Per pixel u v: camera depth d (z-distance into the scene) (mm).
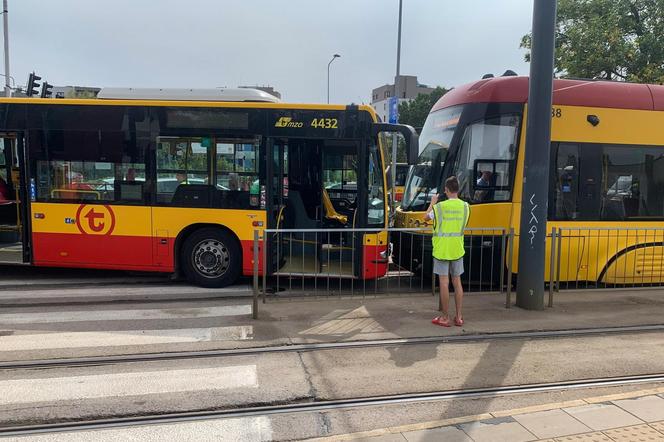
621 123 8406
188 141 8117
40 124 8242
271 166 8094
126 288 8242
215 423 3910
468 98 8305
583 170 8297
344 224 8852
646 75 18141
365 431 3775
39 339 5719
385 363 5098
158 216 8180
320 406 4195
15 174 8570
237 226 8117
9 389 4430
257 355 5305
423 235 8070
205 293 7914
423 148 9344
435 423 3855
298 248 8008
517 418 3902
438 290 8219
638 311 7070
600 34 18766
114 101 8172
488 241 8047
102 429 3805
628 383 4664
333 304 7344
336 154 8781
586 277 8383
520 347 5590
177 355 5250
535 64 6891
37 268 9828
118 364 5035
